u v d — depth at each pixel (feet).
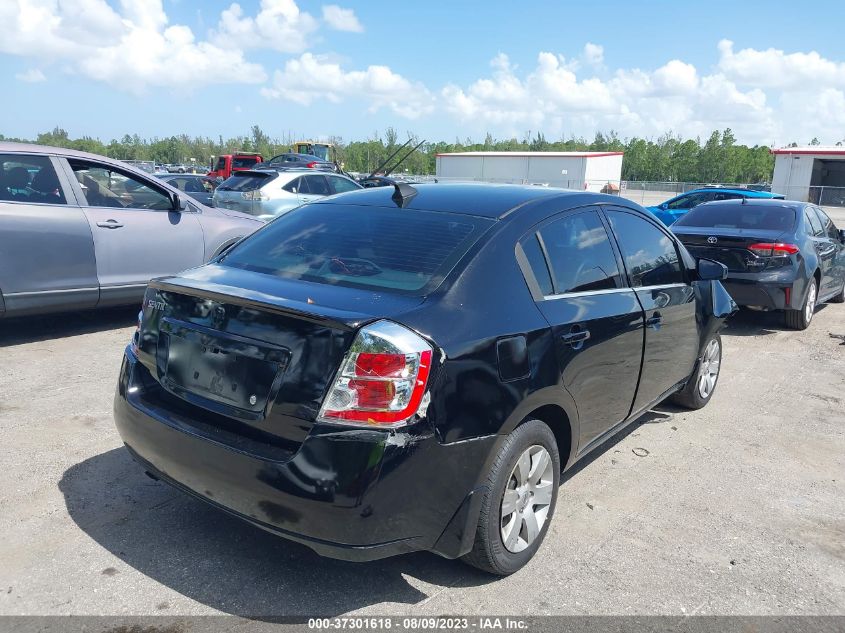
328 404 8.39
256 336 9.02
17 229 19.92
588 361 11.34
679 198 62.75
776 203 29.84
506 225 10.87
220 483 9.04
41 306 20.71
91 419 15.37
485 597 9.79
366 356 8.35
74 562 10.11
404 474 8.39
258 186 38.27
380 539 8.46
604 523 12.12
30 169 20.53
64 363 19.34
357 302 9.18
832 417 18.21
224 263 11.66
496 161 161.89
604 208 13.25
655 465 14.76
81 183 21.62
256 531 11.18
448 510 8.98
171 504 11.87
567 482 13.75
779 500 13.33
